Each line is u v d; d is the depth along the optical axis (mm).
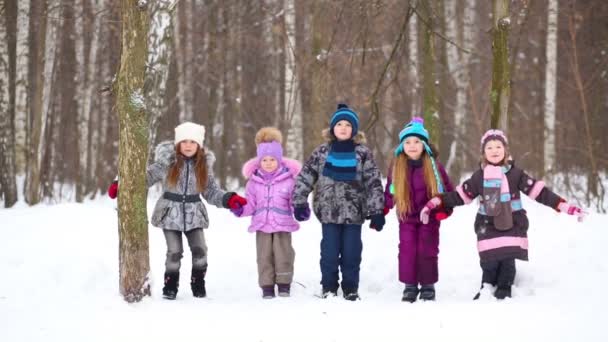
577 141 23484
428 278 7543
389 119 27562
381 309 6660
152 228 10789
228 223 11477
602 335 5586
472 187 7449
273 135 8297
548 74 18828
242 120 28297
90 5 21797
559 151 23984
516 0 16500
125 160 6785
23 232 10484
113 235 10320
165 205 7734
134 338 5734
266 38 25359
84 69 23078
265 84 28125
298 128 19359
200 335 5828
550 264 8203
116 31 20906
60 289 7312
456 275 8594
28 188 18234
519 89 26438
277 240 7973
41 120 18250
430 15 14227
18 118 19703
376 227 7664
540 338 5574
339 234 7859
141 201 6852
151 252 9680
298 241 10523
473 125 24562
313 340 5699
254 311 6652
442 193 7516
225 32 23594
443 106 20188
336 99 16094
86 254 9125
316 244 10359
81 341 5648
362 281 8820
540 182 7352
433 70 14367
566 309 6344
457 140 21016
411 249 7609
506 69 10320
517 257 7223
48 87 18719
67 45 24906
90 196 22797
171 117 26094
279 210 7992
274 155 8141
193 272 7844
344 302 7059
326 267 7828
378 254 9617
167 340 5688
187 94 25062
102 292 7137
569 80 22875
